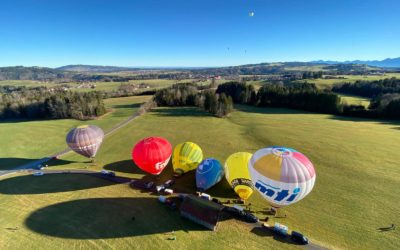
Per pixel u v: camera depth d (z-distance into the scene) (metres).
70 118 72.62
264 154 22.91
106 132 56.12
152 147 29.78
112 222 22.95
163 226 22.28
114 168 35.22
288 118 73.25
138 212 24.44
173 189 28.81
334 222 23.22
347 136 52.12
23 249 19.89
